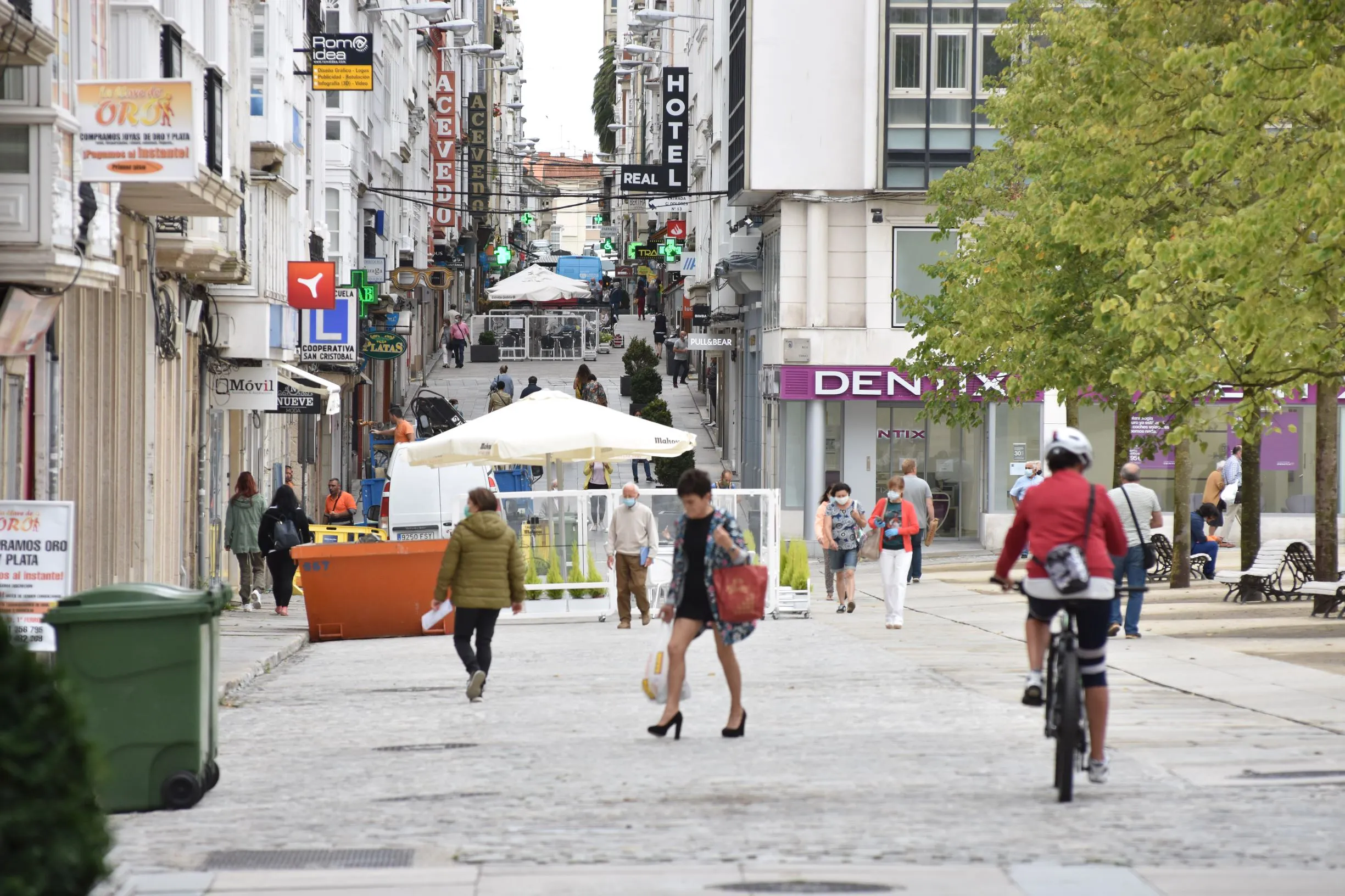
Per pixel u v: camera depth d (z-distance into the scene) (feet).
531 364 624.59
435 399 397.19
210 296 227.81
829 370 335.88
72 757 40.57
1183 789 76.23
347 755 94.68
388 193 432.25
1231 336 144.15
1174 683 119.75
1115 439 215.10
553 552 203.00
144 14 145.48
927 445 339.98
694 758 87.81
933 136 331.57
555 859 61.11
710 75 449.48
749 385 402.11
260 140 236.63
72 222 119.85
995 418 334.65
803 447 342.23
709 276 458.91
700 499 94.58
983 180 247.70
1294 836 64.90
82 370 158.51
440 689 130.82
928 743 92.48
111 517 171.01
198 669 76.79
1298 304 129.70
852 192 336.49
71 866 39.58
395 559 186.19
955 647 155.33
